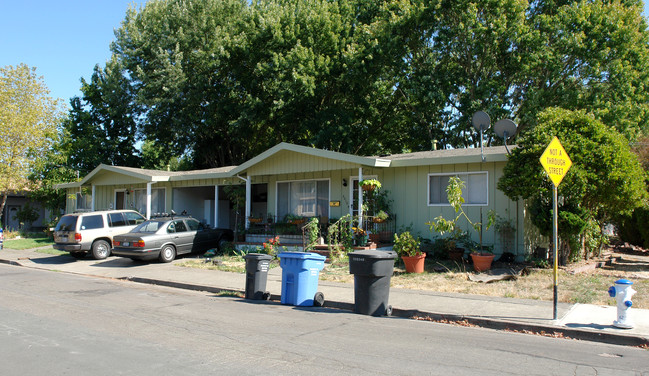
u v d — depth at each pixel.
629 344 6.75
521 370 5.43
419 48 27.11
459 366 5.54
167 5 31.14
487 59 25.45
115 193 26.06
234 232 18.08
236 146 34.62
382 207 15.83
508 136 13.27
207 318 8.18
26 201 34.28
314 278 9.82
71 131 34.53
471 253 12.52
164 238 16.16
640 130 25.81
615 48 24.00
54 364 5.51
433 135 29.28
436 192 15.23
